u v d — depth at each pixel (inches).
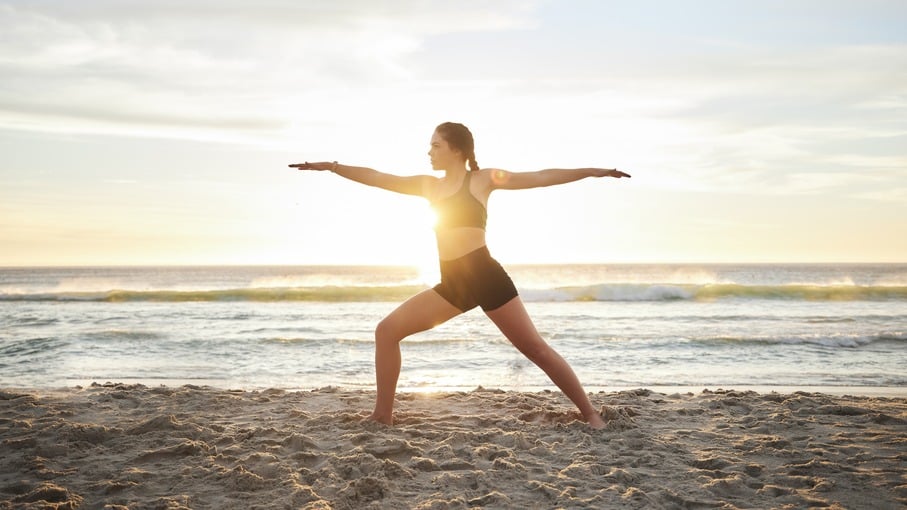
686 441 185.6
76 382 354.0
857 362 433.7
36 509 127.5
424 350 489.1
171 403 237.8
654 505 133.5
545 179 173.3
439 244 183.2
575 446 176.1
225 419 211.2
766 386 344.8
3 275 3590.1
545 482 146.6
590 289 1040.2
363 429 189.0
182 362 433.4
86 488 142.9
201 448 168.4
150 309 922.7
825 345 515.2
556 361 190.5
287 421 206.4
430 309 188.1
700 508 133.4
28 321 751.1
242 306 976.3
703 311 860.0
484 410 226.7
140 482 146.9
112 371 394.6
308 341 538.9
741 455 171.6
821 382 358.0
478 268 178.2
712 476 153.1
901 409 233.6
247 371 398.3
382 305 994.1
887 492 142.6
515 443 175.8
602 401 244.5
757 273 3577.8
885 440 185.2
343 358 454.0
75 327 684.1
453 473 150.1
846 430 199.3
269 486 143.5
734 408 234.1
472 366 416.5
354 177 187.3
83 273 4220.0
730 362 434.9
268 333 623.8
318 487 141.8
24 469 156.4
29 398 239.8
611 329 651.5
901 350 486.3
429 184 184.5
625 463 161.5
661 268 5319.9
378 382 194.5
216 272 4672.7
